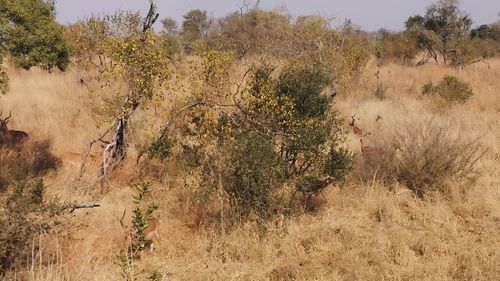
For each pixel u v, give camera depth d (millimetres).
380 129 10547
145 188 4547
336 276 5336
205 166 7016
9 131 9688
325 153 7234
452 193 7379
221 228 6391
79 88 14570
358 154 8758
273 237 6172
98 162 8562
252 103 7047
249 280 5332
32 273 4824
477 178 7840
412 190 7719
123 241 6059
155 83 7883
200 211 6840
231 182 6605
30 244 5285
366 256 5777
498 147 9883
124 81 8531
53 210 5473
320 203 7250
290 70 7699
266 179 6430
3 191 7113
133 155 8938
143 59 7547
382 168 8039
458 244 5992
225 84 8102
